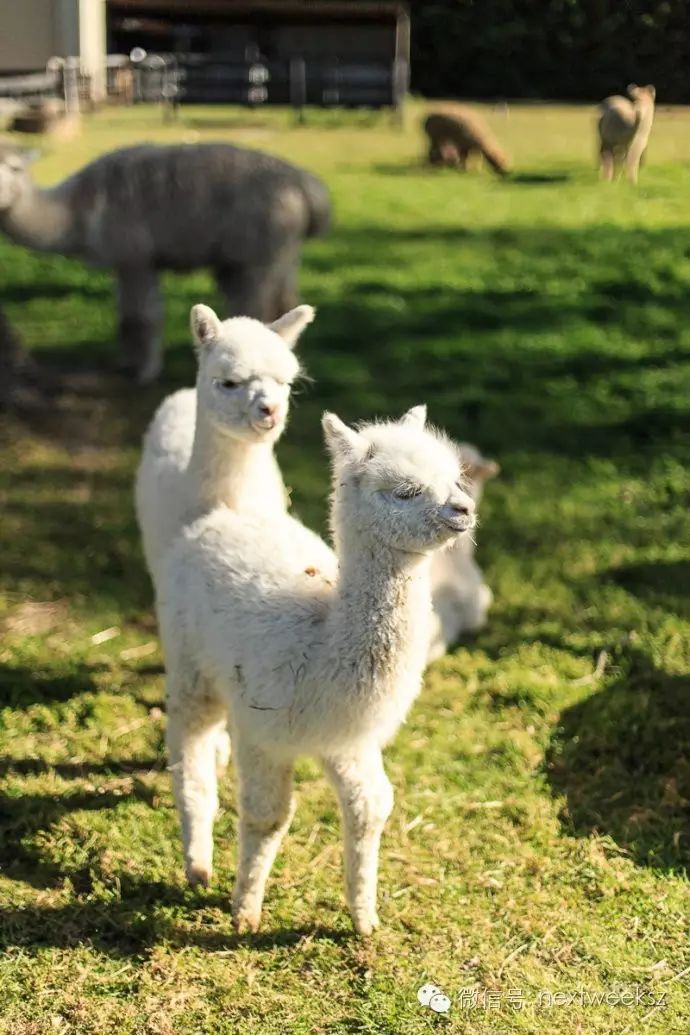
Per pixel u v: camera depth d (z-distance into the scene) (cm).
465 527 348
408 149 2369
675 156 2228
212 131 2506
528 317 1137
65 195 900
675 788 493
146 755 514
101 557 692
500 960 402
